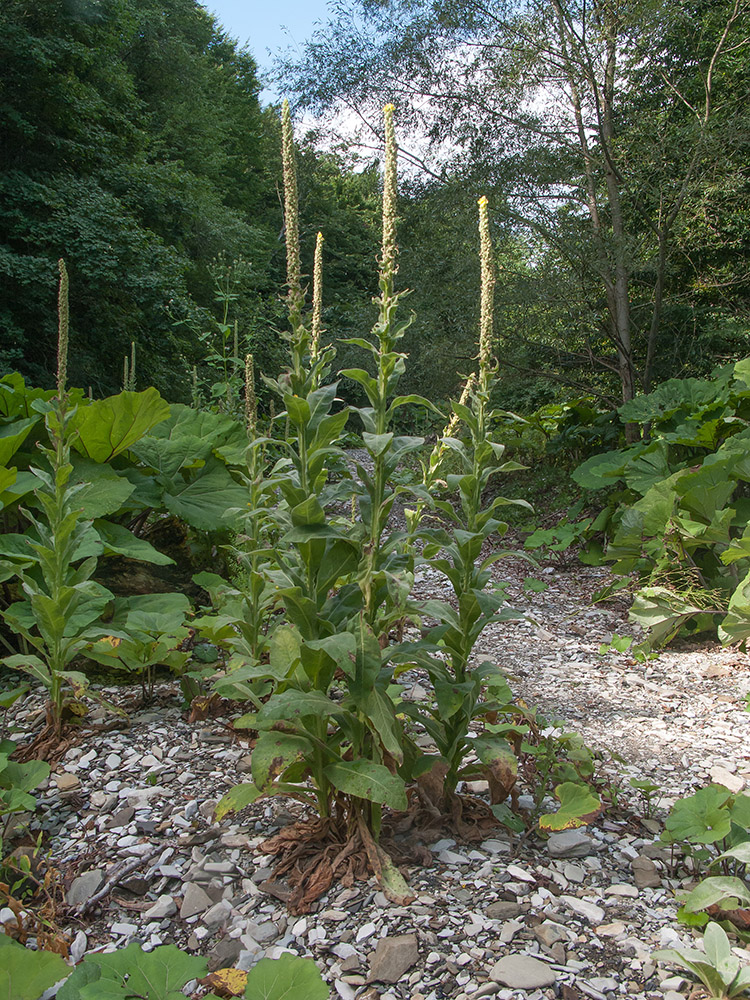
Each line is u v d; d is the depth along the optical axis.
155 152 18.52
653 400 7.78
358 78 10.34
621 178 9.53
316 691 2.11
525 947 1.92
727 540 4.92
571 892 2.17
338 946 1.93
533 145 9.62
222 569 4.99
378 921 2.01
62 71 15.06
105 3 15.99
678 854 2.41
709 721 3.71
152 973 1.64
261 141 28.14
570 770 2.79
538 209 9.69
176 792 2.77
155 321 14.55
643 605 4.87
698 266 10.58
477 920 2.02
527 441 10.91
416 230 10.82
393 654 2.25
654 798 2.85
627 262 8.97
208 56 30.70
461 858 2.31
